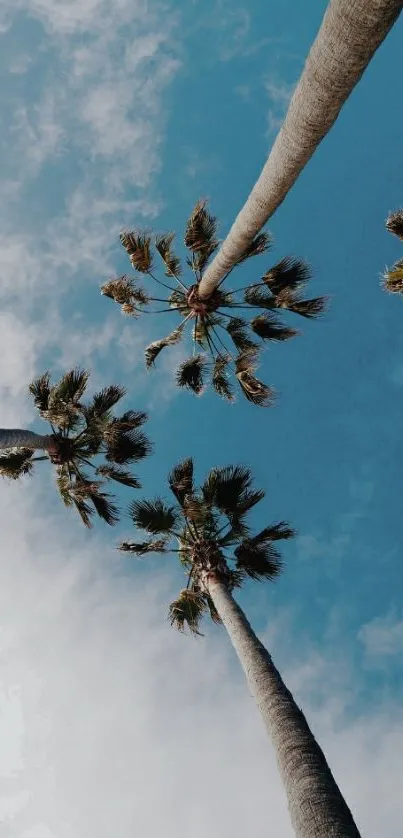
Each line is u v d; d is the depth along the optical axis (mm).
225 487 13180
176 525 13086
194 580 13188
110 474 14828
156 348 15430
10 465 15211
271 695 7508
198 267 14070
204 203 13578
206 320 14273
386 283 10891
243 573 13070
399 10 2791
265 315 14508
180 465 14000
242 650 8898
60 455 14281
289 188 5270
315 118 3842
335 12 2992
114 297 14891
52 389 14289
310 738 6605
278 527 13289
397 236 11094
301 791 5762
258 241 13586
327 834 5188
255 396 13734
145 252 13305
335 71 3285
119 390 14766
